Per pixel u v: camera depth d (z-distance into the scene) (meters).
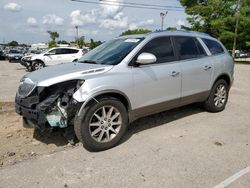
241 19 35.31
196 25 39.28
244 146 4.14
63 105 3.70
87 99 3.69
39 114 3.62
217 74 5.74
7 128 4.84
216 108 5.94
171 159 3.68
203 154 3.84
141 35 4.75
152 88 4.45
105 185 3.05
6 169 3.40
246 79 12.92
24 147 4.06
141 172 3.33
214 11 37.56
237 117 5.70
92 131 3.88
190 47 5.28
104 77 3.88
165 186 3.03
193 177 3.22
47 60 16.77
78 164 3.54
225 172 3.34
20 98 3.91
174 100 4.88
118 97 4.16
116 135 4.08
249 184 3.08
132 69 4.20
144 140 4.36
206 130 4.85
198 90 5.36
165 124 5.17
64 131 4.14
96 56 4.75
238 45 39.97
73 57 17.42
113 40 5.20
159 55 4.63
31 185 3.05
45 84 3.69
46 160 3.65
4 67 21.23
